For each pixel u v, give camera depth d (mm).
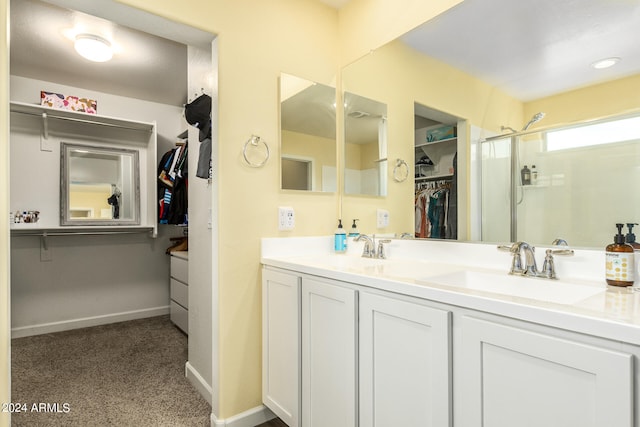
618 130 1056
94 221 3191
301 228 1880
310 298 1432
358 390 1227
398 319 1084
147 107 3488
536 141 1236
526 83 1265
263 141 1736
